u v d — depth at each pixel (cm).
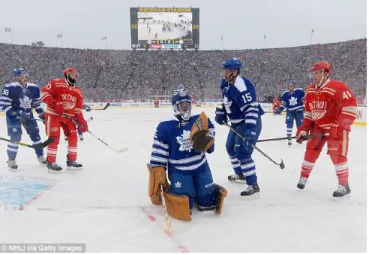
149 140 879
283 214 341
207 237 288
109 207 359
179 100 337
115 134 1010
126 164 576
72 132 525
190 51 3431
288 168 541
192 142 335
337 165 387
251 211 350
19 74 535
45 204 366
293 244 274
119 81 3128
